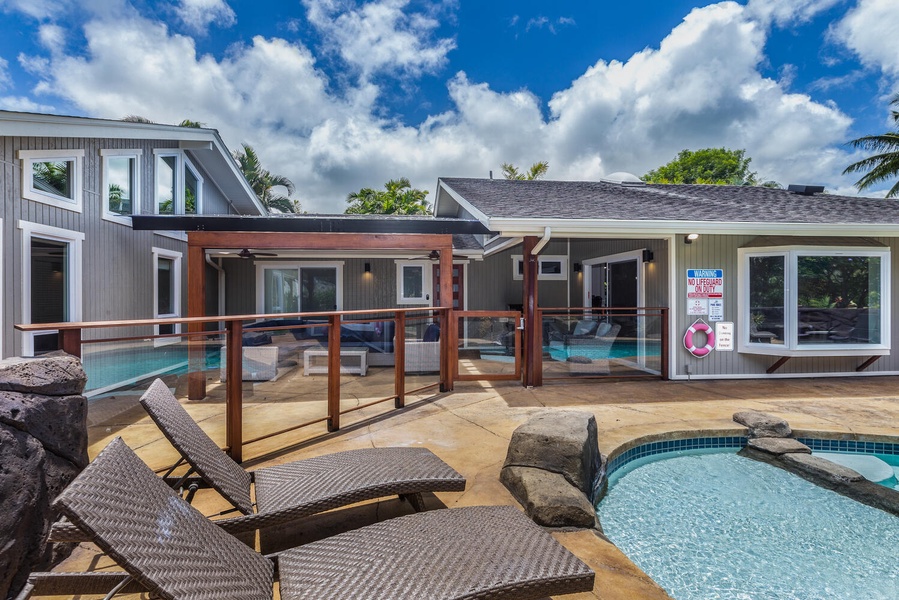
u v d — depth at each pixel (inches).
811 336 285.6
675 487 161.3
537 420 156.0
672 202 344.2
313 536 109.6
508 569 75.7
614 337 299.6
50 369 92.6
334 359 185.6
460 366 285.7
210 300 445.7
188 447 96.5
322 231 255.3
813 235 287.4
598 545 107.6
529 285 275.6
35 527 82.9
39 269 227.3
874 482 158.2
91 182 263.4
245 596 65.8
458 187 390.6
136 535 58.6
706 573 113.4
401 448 132.0
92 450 135.9
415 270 521.7
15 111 201.3
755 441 188.1
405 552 80.8
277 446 167.2
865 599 103.7
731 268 303.4
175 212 366.0
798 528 134.4
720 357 303.0
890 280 296.5
